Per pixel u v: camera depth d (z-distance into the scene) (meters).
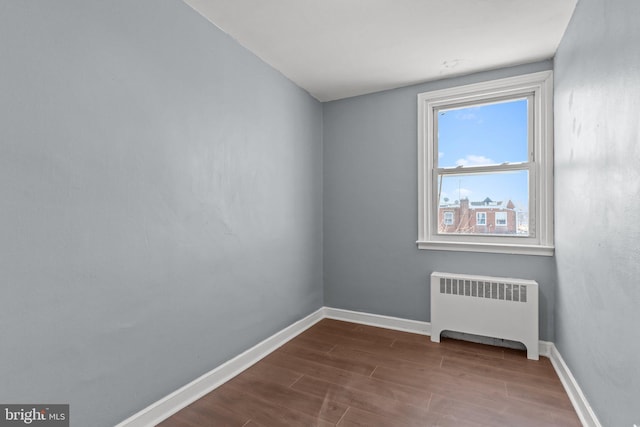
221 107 2.07
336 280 3.30
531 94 2.54
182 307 1.79
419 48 2.30
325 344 2.63
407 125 2.95
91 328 1.37
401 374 2.12
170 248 1.72
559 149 2.20
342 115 3.26
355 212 3.20
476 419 1.64
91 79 1.37
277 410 1.74
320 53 2.38
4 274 1.12
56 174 1.25
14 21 1.14
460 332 2.74
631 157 1.14
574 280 1.84
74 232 1.31
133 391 1.54
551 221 2.39
